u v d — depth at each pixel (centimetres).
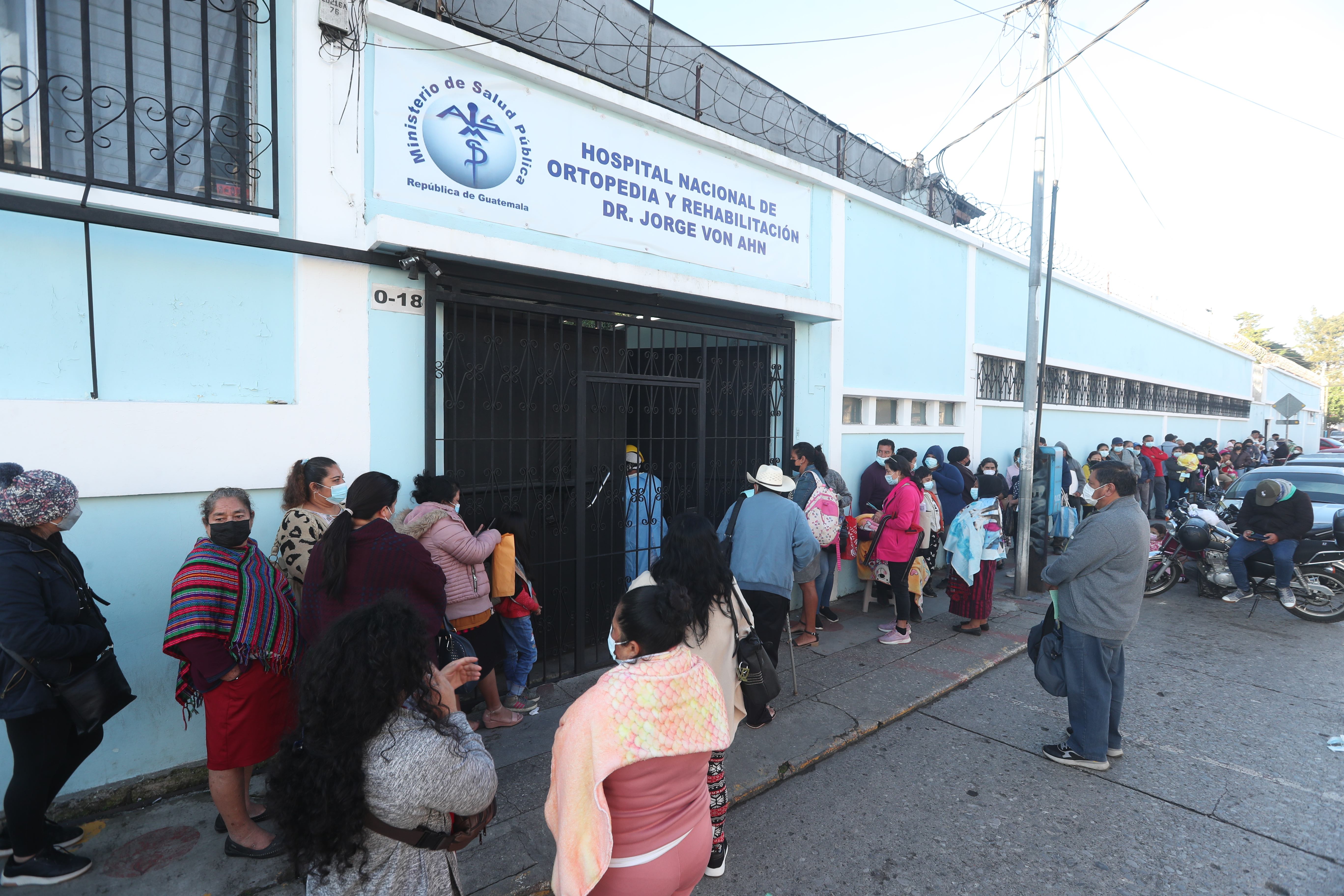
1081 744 363
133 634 304
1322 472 832
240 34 334
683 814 177
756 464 604
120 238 299
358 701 141
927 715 433
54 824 269
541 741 375
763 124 641
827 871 278
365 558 269
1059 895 264
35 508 229
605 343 530
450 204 394
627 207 484
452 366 396
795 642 553
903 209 743
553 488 480
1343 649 571
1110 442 1316
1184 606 718
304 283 344
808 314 595
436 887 158
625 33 522
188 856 270
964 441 888
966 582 572
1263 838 302
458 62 395
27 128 295
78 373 292
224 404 322
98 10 306
